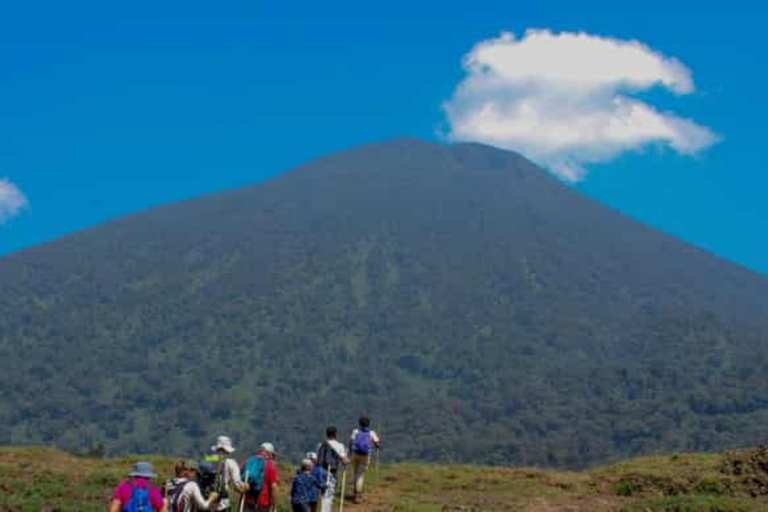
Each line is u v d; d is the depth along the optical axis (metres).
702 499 25.67
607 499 27.27
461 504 26.14
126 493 16.27
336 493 27.25
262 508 19.52
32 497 25.28
